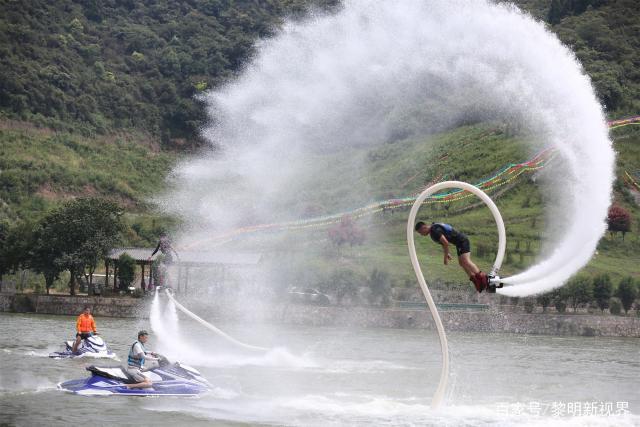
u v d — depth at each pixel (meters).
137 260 173.50
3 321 136.12
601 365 93.69
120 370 59.44
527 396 66.56
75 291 187.88
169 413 51.53
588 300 157.88
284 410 54.47
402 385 70.06
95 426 47.03
